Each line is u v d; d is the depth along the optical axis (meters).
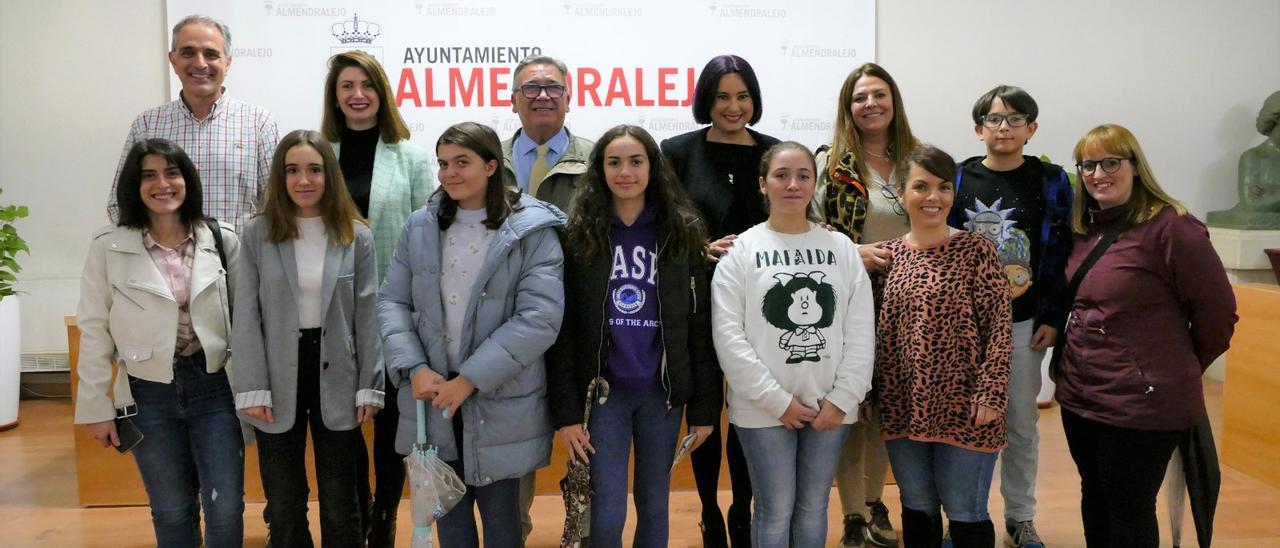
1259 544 2.67
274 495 2.13
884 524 2.70
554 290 2.00
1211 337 2.09
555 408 2.05
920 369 2.10
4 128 4.40
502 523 2.08
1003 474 2.66
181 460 2.17
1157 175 4.87
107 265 2.12
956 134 4.71
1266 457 3.19
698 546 2.71
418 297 2.05
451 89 4.43
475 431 2.00
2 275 3.76
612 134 2.05
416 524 1.99
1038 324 2.46
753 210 2.46
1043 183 2.47
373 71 2.59
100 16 4.36
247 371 2.08
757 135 2.57
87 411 2.10
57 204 4.47
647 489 2.12
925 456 2.19
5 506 3.11
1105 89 4.77
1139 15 4.73
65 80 4.39
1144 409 2.06
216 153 2.76
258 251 2.10
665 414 2.09
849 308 2.12
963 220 2.51
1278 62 4.84
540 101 2.56
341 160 2.64
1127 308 2.09
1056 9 4.68
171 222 2.17
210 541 2.20
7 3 4.32
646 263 2.07
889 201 2.47
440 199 2.09
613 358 2.05
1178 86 4.81
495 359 1.94
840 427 2.10
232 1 4.30
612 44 4.48
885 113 2.48
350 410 2.15
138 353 2.08
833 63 4.57
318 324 2.13
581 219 2.06
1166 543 2.68
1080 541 2.72
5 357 4.09
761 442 2.10
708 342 2.13
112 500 3.10
